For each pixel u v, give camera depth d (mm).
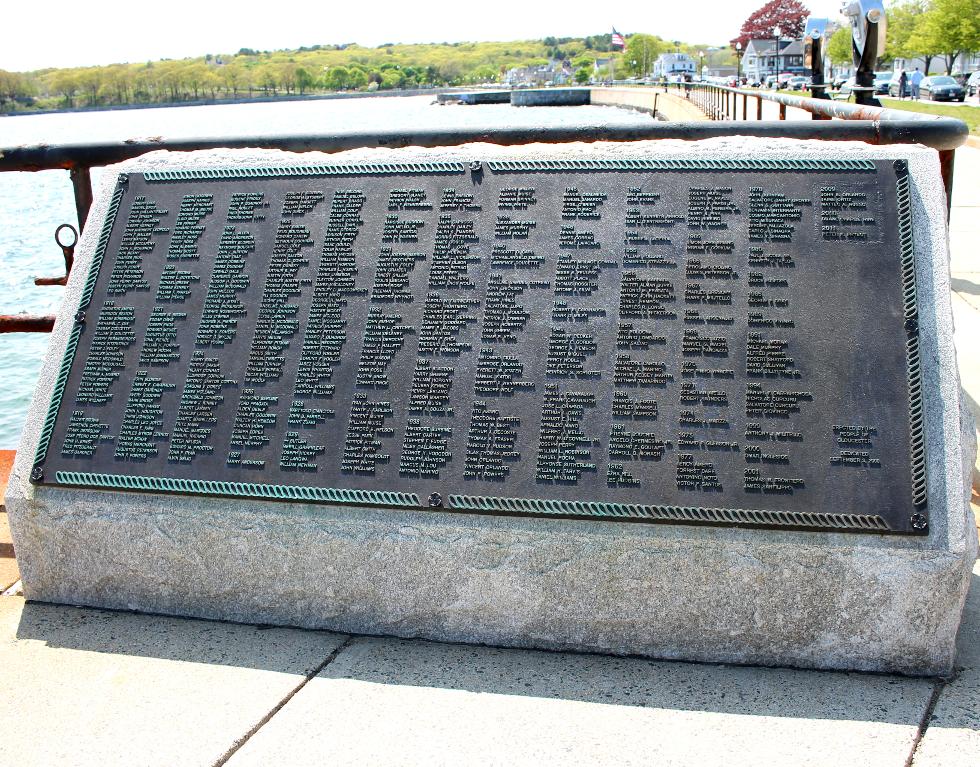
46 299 16234
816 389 3566
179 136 5148
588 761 3043
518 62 185500
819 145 3986
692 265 3836
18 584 4395
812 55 11414
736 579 3496
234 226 4367
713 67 136125
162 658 3738
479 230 4094
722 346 3686
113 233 4480
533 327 3871
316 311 4105
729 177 3965
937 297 3615
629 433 3635
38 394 4238
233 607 4000
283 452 3895
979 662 3496
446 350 3912
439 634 3807
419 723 3271
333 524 3795
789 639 3514
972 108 34188
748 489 3484
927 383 3518
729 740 3119
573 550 3594
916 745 3057
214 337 4160
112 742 3221
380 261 4133
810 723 3191
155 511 3971
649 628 3613
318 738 3209
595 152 4168
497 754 3092
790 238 3799
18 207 28703
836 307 3662
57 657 3764
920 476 3400
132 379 4164
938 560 3338
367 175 4344
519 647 3742
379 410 3871
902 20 75812
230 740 3211
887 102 40875
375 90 156125
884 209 3779
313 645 3805
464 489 3688
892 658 3457
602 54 181000
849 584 3420
